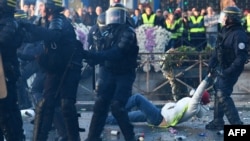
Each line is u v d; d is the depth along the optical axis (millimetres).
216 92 20547
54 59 16688
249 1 54656
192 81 29828
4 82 15070
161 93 29922
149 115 21641
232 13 19719
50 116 17094
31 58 19312
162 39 34188
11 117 15562
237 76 20109
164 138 19922
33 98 22266
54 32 16266
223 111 20891
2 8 15258
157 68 30641
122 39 17344
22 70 22578
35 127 17125
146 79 30625
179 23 37125
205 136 20297
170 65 29656
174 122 21672
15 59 15602
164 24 36906
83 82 29703
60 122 18641
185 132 21062
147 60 30375
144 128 21750
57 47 16672
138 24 37125
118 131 20422
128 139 18172
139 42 33906
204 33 37750
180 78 29734
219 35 20094
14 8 15438
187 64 29938
